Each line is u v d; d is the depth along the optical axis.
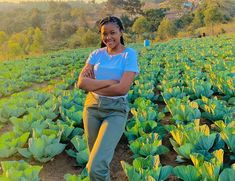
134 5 69.00
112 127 3.16
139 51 20.36
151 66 11.91
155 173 3.56
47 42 65.88
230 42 20.36
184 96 6.95
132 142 4.60
